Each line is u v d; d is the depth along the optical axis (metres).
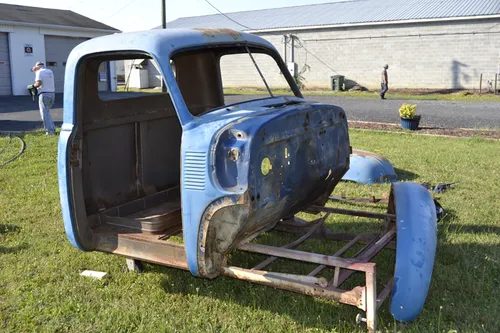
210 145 2.98
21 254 4.54
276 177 3.14
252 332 3.20
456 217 5.25
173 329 3.23
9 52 24.03
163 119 4.62
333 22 27.83
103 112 4.03
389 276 3.97
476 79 24.42
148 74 30.80
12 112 17.09
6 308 3.60
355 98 22.14
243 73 28.77
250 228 3.20
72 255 4.49
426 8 26.92
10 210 5.85
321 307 3.45
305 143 3.46
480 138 10.40
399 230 3.23
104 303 3.60
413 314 3.08
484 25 23.69
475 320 3.24
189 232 3.12
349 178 6.84
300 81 28.33
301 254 3.21
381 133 11.49
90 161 3.97
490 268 3.98
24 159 8.80
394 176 6.92
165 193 4.64
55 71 26.17
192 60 4.57
